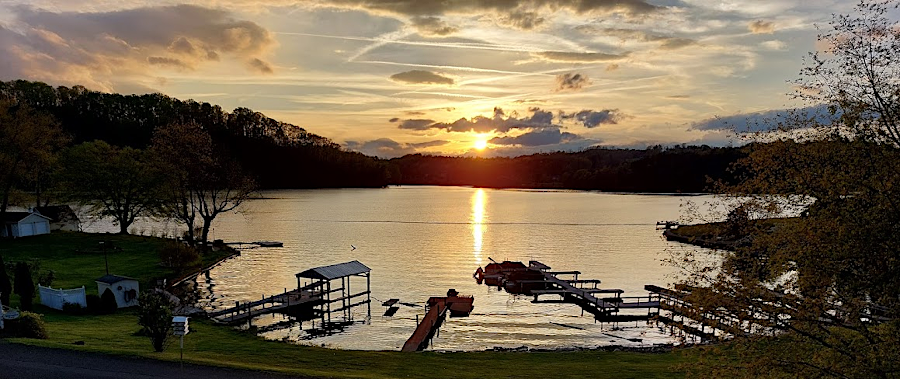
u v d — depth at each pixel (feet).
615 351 115.85
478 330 143.23
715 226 57.00
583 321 154.81
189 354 86.53
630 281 211.82
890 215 47.29
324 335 135.54
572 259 263.90
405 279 212.64
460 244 312.71
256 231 361.92
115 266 188.03
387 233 362.33
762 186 54.24
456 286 202.28
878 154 48.88
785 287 52.47
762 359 50.85
